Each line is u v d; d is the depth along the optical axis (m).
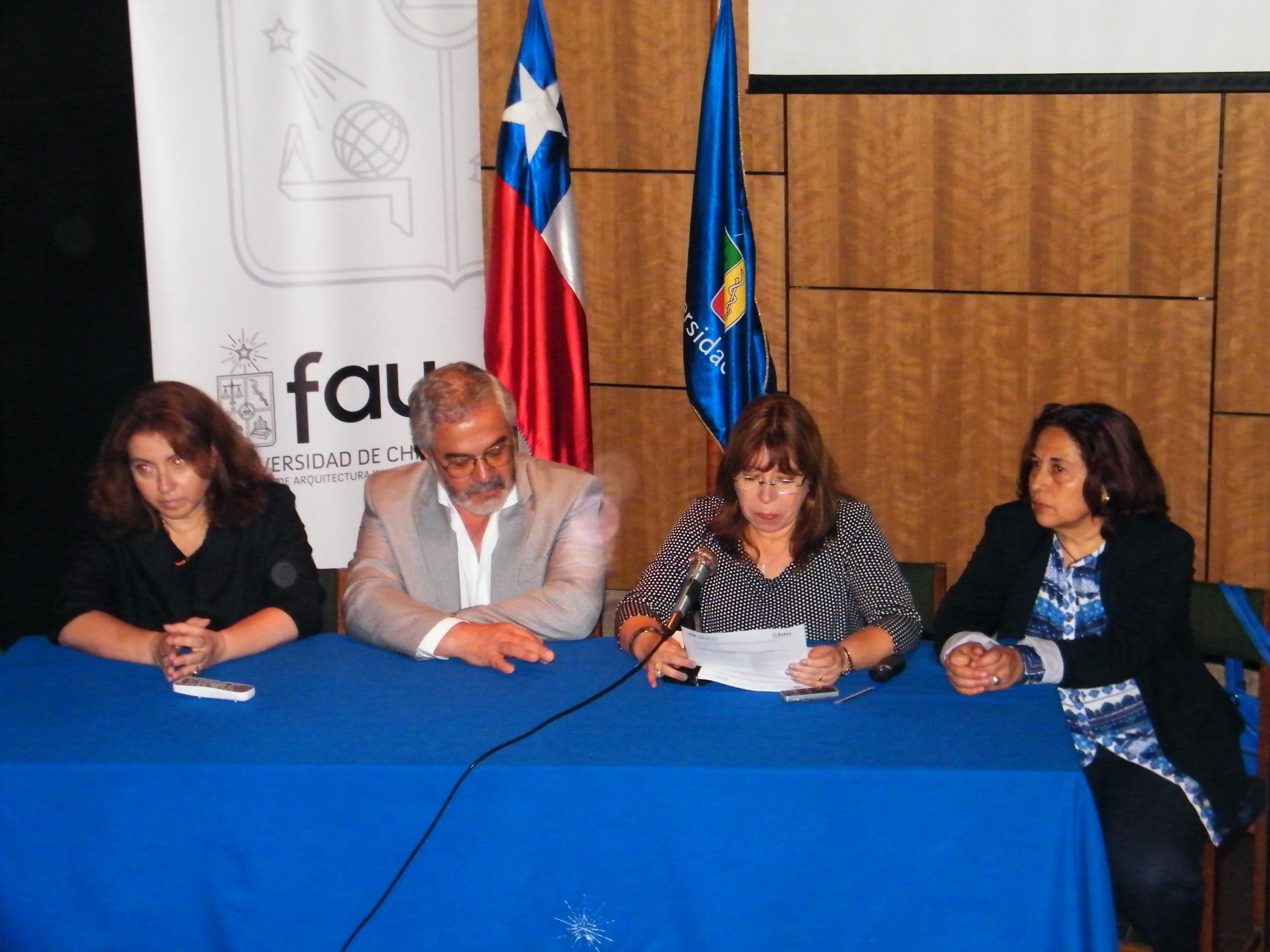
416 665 2.36
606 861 1.91
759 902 1.89
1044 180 3.76
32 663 2.40
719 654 2.23
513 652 2.33
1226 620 2.58
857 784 1.85
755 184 4.00
